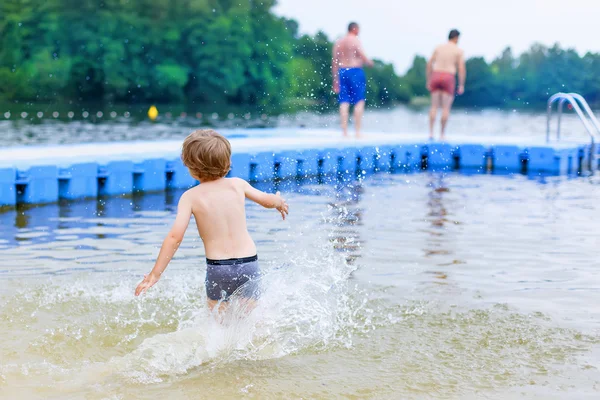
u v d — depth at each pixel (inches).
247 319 127.4
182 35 1733.5
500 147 435.5
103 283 159.6
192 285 157.9
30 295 148.6
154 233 221.9
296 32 1823.3
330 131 548.7
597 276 170.9
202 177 134.6
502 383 104.9
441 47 461.1
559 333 126.9
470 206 282.7
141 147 359.6
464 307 142.7
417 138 476.1
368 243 208.4
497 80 1875.0
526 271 175.5
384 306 142.6
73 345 120.0
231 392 101.4
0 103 1449.3
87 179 295.6
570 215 261.6
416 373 109.0
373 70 1823.3
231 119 1049.5
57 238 213.2
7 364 110.7
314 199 299.9
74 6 1643.7
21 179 275.0
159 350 116.0
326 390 102.4
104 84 1633.9
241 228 131.6
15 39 1596.9
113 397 99.2
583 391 101.9
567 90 1759.4
